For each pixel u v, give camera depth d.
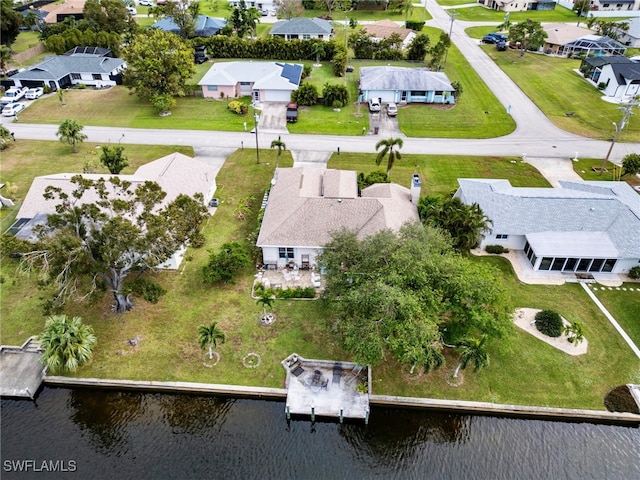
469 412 34.03
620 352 37.59
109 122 72.31
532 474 30.95
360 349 31.52
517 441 32.72
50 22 113.75
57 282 35.44
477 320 33.84
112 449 31.56
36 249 32.94
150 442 32.00
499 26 118.25
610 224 46.34
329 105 77.75
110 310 40.22
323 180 50.19
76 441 32.03
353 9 135.00
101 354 36.59
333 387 34.84
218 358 36.47
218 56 98.12
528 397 34.34
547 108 77.56
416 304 31.86
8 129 69.56
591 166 62.34
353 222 44.25
